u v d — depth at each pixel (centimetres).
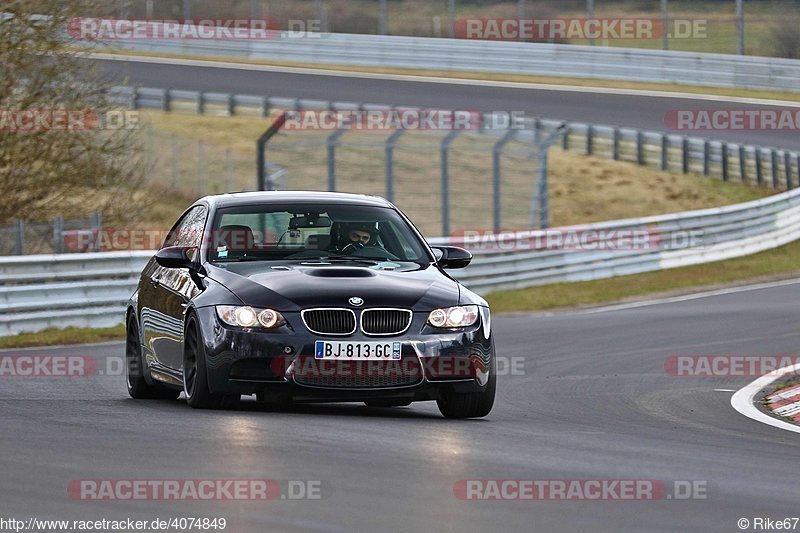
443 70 16862
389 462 2225
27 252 7294
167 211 10969
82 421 2723
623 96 15350
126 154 8744
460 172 12444
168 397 3494
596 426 3066
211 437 2467
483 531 1705
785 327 6225
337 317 2875
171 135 12006
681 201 12962
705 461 2441
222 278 3036
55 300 6038
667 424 3200
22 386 3744
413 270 3130
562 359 4978
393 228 3312
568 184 13088
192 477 2028
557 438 2708
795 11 17112
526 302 7962
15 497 1869
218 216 3272
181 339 3097
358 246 3219
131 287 6438
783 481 2230
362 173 12350
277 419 2786
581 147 14162
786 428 3167
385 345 2864
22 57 8056
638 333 6028
